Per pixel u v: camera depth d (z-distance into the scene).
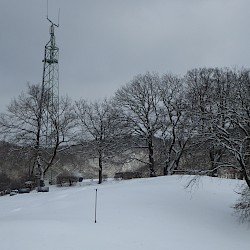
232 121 21.06
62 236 16.95
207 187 28.34
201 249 17.06
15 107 44.72
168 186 29.09
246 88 24.91
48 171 52.00
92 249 15.76
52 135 44.78
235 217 22.30
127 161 47.84
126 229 19.27
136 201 25.58
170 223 20.94
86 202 26.11
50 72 48.94
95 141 48.00
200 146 22.25
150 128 47.41
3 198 33.91
